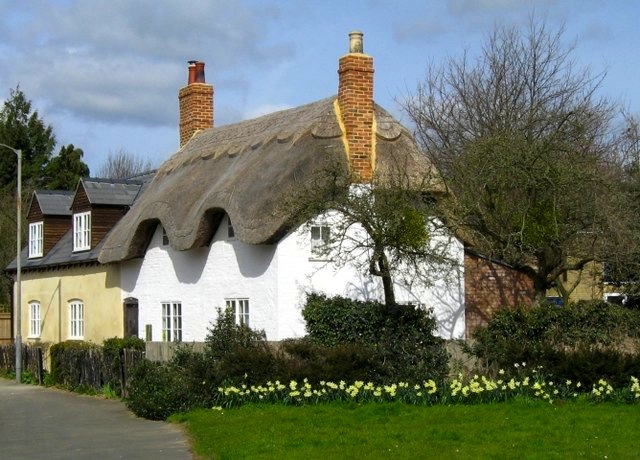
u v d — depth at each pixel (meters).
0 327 40.16
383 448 13.89
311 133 23.91
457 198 22.56
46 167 59.97
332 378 18.98
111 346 24.25
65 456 14.70
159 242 28.25
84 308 32.62
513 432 15.01
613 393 18.28
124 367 23.42
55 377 27.94
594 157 23.27
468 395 18.30
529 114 32.12
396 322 20.64
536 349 19.23
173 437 16.36
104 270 31.38
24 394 26.02
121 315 30.28
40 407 22.23
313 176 21.75
